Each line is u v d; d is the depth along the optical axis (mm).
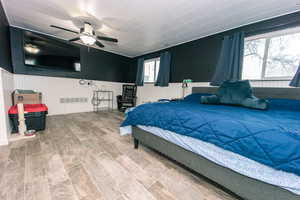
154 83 4102
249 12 1964
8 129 1857
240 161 810
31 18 2410
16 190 985
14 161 1358
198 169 1088
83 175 1190
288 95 1818
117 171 1271
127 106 4582
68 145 1791
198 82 3004
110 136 2182
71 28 2756
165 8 1942
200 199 970
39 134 2148
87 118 3354
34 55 3023
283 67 2006
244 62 2398
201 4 1826
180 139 1162
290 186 650
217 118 996
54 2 1889
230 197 993
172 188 1075
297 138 661
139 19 2275
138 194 1001
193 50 3102
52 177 1145
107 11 2061
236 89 1930
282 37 2004
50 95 3441
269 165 678
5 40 2375
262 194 760
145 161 1467
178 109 1378
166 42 3363
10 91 2350
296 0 1662
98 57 4336
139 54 4746
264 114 1287
